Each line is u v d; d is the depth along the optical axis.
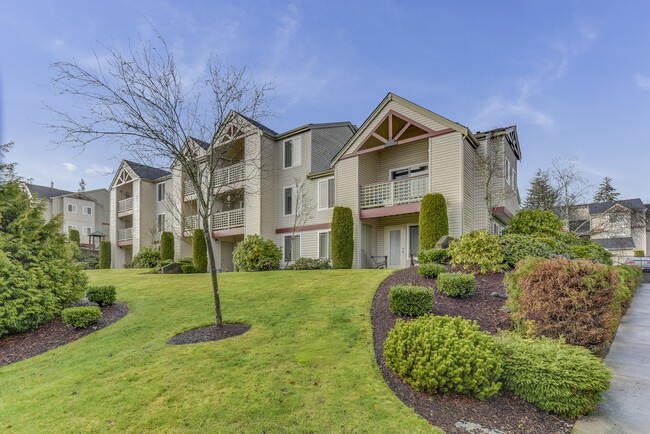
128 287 11.87
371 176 15.93
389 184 14.41
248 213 18.25
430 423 3.61
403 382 4.46
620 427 3.44
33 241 8.89
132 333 7.04
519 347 4.27
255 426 3.63
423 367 4.07
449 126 12.97
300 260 15.55
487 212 13.85
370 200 14.88
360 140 15.34
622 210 31.45
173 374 4.93
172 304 9.01
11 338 7.61
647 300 9.83
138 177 24.95
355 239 14.93
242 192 19.11
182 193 19.78
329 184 16.64
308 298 8.36
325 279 10.41
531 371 3.89
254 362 5.16
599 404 3.88
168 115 7.48
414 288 6.51
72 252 9.57
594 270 4.89
